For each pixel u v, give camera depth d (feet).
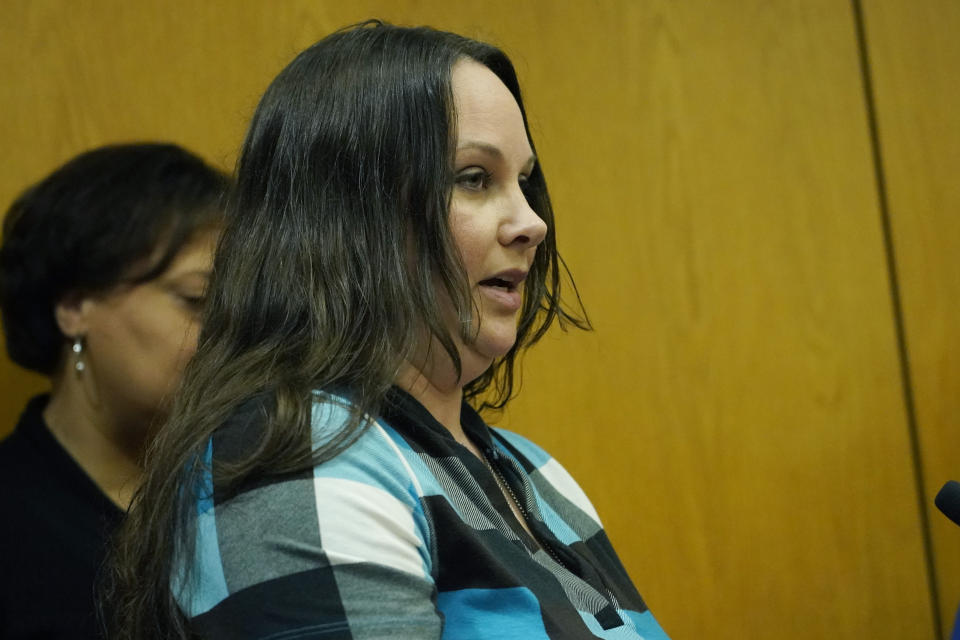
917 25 13.55
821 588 12.50
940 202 13.37
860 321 12.98
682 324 12.37
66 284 8.58
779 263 12.78
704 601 12.13
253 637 4.33
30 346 8.75
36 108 10.06
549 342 11.86
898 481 12.88
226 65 10.85
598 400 11.99
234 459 4.77
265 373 5.14
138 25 10.55
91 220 8.46
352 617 4.33
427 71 5.66
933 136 13.46
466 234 5.62
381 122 5.55
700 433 12.30
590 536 6.75
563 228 12.08
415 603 4.50
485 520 5.29
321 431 4.83
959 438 13.08
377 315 5.32
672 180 12.53
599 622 5.39
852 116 13.21
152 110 10.50
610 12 12.55
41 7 10.19
